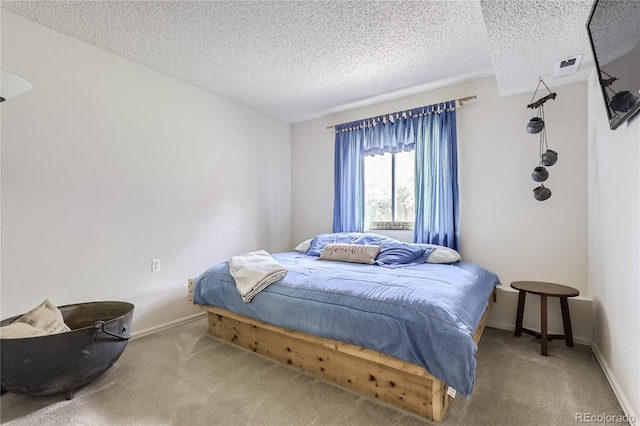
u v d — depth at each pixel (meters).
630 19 1.22
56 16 2.00
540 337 2.40
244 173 3.57
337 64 2.63
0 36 1.92
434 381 1.46
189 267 2.98
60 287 2.17
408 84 3.03
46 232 2.11
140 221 2.62
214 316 2.55
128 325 1.88
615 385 1.68
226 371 1.96
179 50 2.41
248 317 2.16
